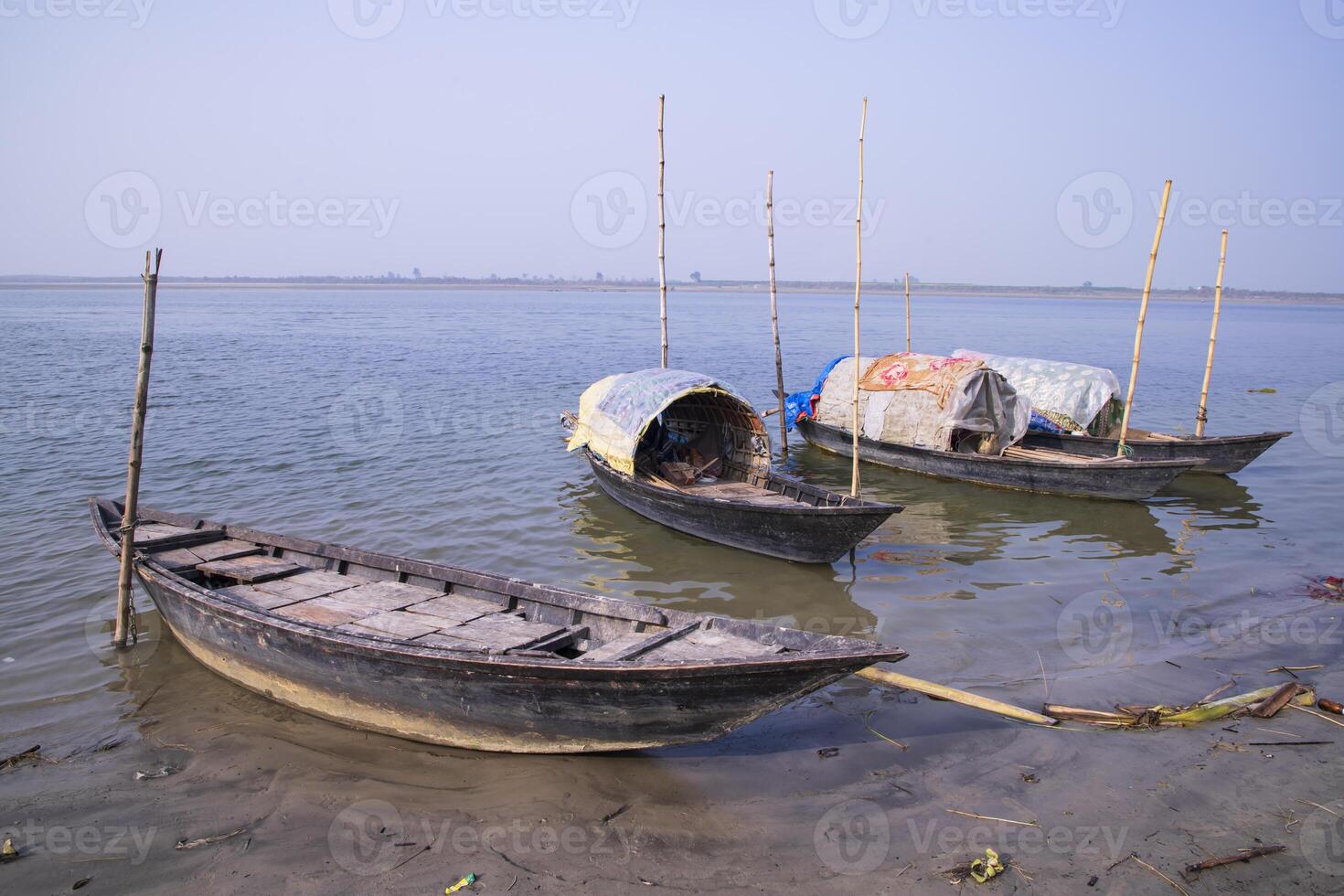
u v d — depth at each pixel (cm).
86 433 2344
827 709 920
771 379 3812
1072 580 1334
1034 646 1081
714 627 859
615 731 797
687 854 681
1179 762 806
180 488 1806
